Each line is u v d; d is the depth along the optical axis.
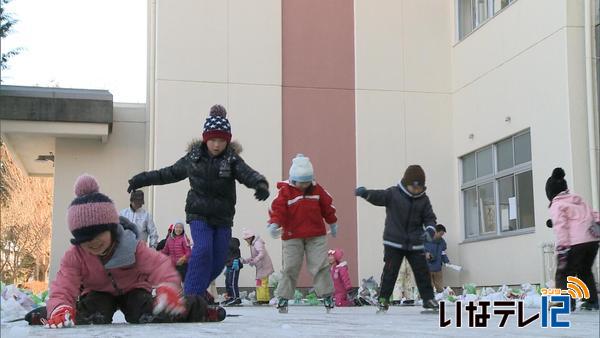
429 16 15.52
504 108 13.45
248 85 14.59
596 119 11.52
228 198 5.64
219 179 5.56
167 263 4.56
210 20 14.56
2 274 33.69
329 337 3.76
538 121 12.38
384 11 15.34
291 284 7.67
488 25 14.04
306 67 14.92
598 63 11.63
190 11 14.49
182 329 4.18
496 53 13.75
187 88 14.34
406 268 12.41
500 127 13.57
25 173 18.11
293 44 14.91
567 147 11.60
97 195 4.19
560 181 7.90
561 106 11.79
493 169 13.91
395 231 7.18
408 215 7.14
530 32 12.70
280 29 14.86
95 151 14.68
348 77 15.07
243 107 14.53
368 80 15.12
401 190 7.18
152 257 4.52
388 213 7.25
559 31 11.90
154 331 4.02
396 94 15.20
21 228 32.81
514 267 12.88
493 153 13.91
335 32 15.12
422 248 7.16
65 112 13.91
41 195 33.09
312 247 7.55
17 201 32.44
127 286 4.59
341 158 14.85
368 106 15.06
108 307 4.58
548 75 12.15
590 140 11.45
